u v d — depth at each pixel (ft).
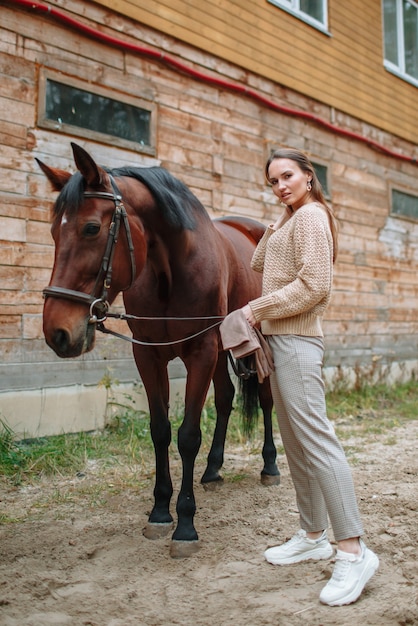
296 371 7.14
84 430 15.85
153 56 18.20
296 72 23.59
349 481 6.92
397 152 29.17
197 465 13.30
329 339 25.08
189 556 8.31
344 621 6.32
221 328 7.38
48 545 8.79
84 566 8.06
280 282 7.40
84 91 16.63
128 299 9.45
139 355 9.36
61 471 12.69
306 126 24.11
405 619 6.31
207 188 19.99
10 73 15.03
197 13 19.71
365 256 27.14
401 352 28.91
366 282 27.12
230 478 12.24
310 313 7.24
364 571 6.83
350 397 23.30
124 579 7.64
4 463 12.76
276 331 7.36
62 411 15.43
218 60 20.51
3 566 8.04
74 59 16.34
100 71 16.97
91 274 7.49
